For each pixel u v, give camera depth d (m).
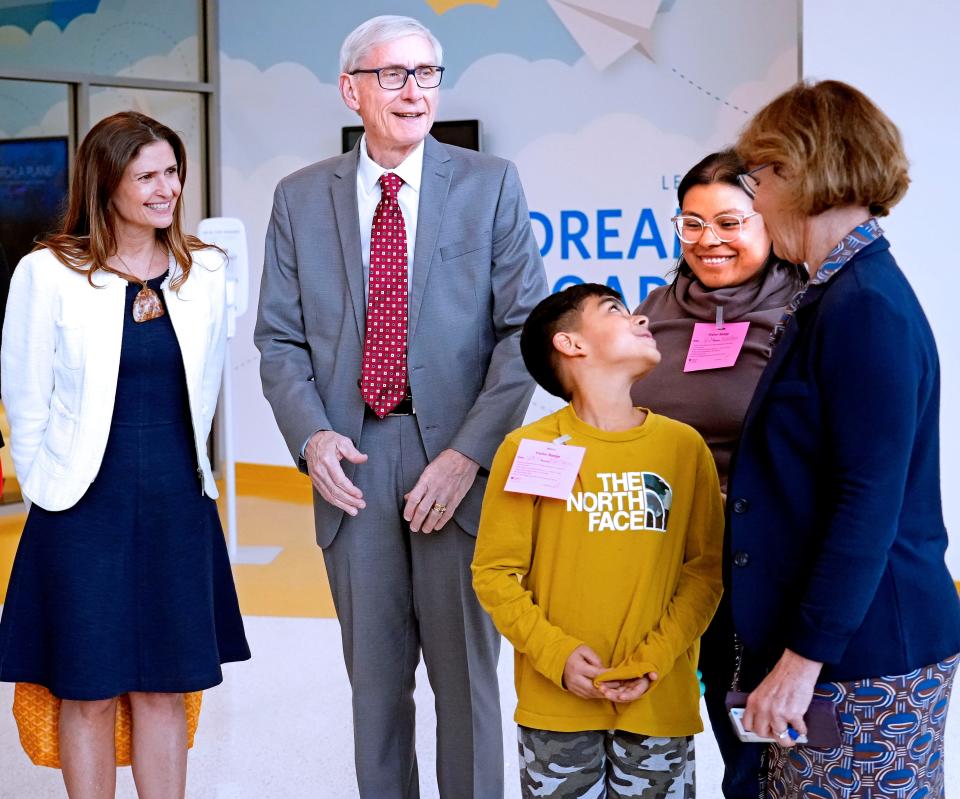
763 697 1.60
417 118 2.35
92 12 6.88
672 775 2.00
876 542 1.51
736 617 1.70
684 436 2.00
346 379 2.45
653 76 6.02
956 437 4.48
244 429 7.23
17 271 2.38
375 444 2.44
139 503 2.39
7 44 6.71
